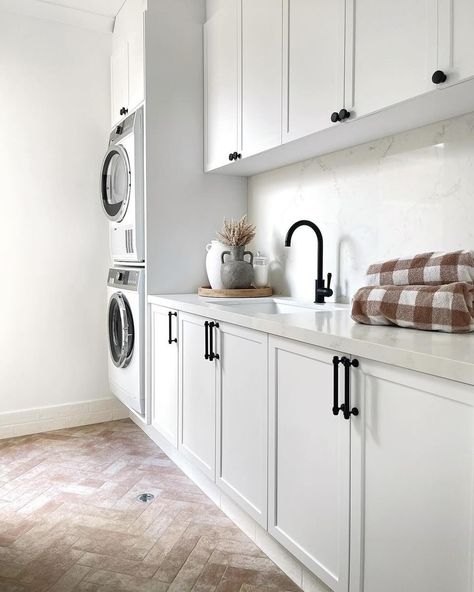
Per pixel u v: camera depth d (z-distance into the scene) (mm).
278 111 2252
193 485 2582
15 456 2969
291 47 2139
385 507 1284
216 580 1813
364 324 1612
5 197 3264
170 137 2924
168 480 2641
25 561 1923
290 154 2477
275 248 2930
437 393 1122
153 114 2867
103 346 3621
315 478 1546
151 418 2945
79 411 3533
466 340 1295
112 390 3475
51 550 1996
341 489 1432
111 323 3412
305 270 2684
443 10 1457
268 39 2303
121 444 3164
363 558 1360
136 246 2916
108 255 3607
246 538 2090
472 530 1057
